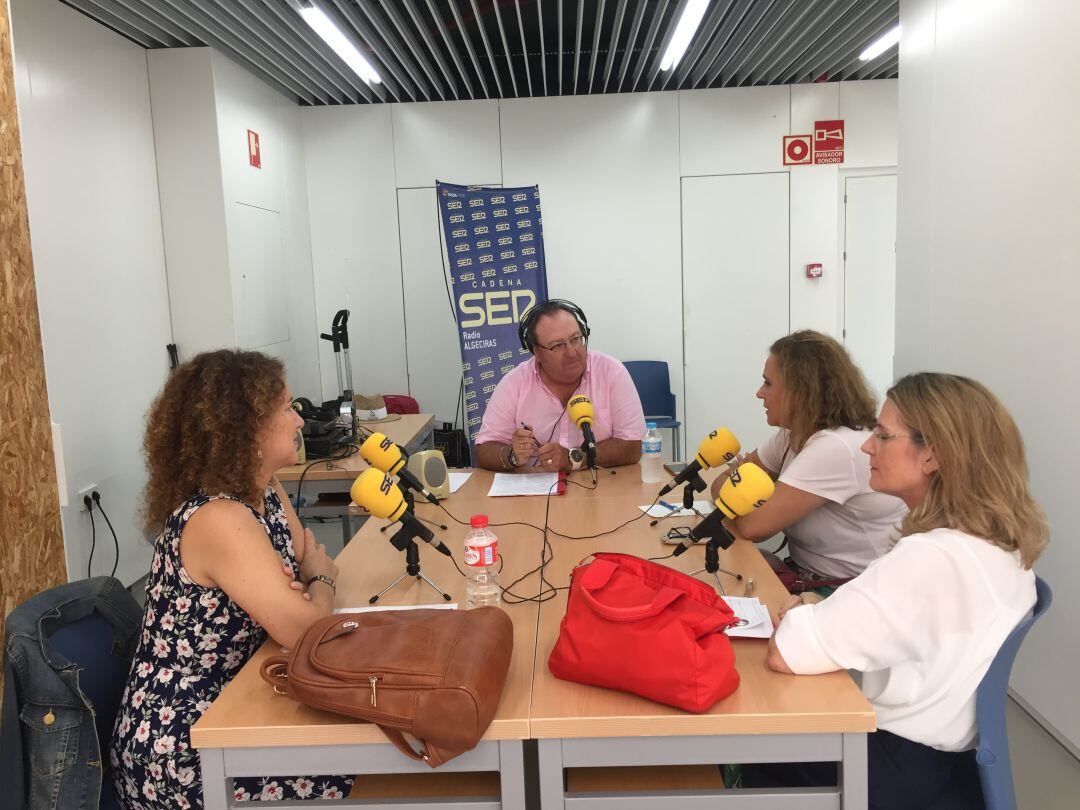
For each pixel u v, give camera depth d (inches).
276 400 62.5
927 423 54.1
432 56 218.7
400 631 52.2
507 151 235.0
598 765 51.0
